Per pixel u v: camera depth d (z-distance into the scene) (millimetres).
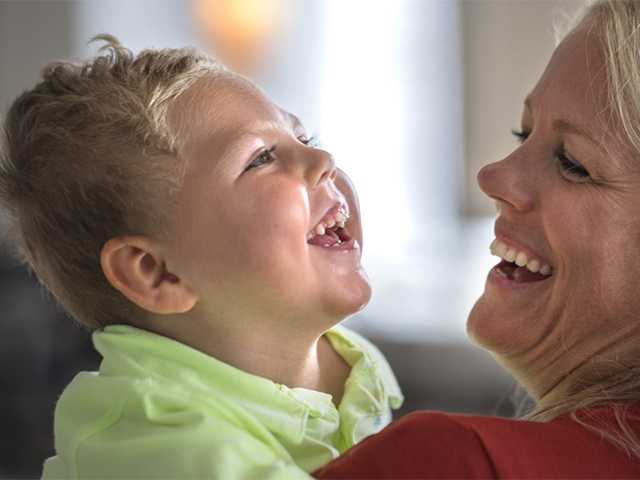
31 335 3301
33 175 1331
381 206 4469
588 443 980
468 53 4383
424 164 4477
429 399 3584
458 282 3932
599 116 1124
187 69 1340
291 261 1264
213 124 1289
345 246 1333
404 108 4480
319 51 4555
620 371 1126
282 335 1306
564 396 1174
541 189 1171
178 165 1275
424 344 3600
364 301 1309
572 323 1149
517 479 937
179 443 1068
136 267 1290
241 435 1089
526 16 4266
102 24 4945
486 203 4438
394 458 977
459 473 949
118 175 1283
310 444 1202
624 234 1117
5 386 3268
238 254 1263
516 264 1239
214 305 1290
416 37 4449
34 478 3055
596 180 1128
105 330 1283
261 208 1261
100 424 1138
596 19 1178
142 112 1286
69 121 1312
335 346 1416
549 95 1179
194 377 1191
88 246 1316
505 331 1204
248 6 4633
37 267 1401
